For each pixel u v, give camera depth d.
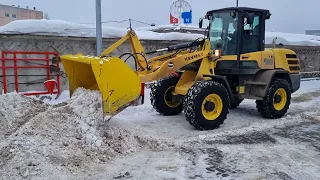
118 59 4.96
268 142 5.59
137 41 6.20
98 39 8.13
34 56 8.73
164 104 7.32
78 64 5.54
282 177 4.13
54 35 8.93
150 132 5.86
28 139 4.30
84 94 5.30
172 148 5.15
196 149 5.15
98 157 4.45
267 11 7.24
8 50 8.44
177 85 6.90
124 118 7.08
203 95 6.00
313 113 7.93
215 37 7.25
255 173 4.25
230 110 8.23
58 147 4.35
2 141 4.35
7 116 4.87
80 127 4.80
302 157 4.86
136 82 5.14
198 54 6.42
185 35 11.58
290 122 7.06
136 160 4.56
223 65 7.05
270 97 7.11
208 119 6.16
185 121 6.91
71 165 4.10
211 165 4.50
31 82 8.73
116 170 4.19
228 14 6.96
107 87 4.85
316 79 14.77
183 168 4.36
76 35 9.28
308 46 15.21
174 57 6.34
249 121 7.05
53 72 9.01
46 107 5.40
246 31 6.98
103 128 5.04
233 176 4.14
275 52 7.50
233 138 5.79
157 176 4.08
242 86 7.14
